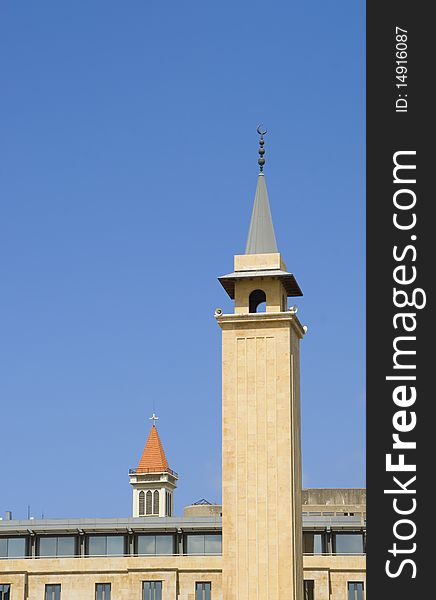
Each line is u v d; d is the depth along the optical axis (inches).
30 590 5772.6
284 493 4200.3
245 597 4141.2
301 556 4352.9
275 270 4345.5
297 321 4404.5
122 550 5836.6
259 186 4537.4
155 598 5713.6
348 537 5802.2
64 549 5851.4
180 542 5821.9
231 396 4296.3
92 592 5748.0
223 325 4343.0
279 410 4261.8
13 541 5876.0
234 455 4254.4
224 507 4222.4
